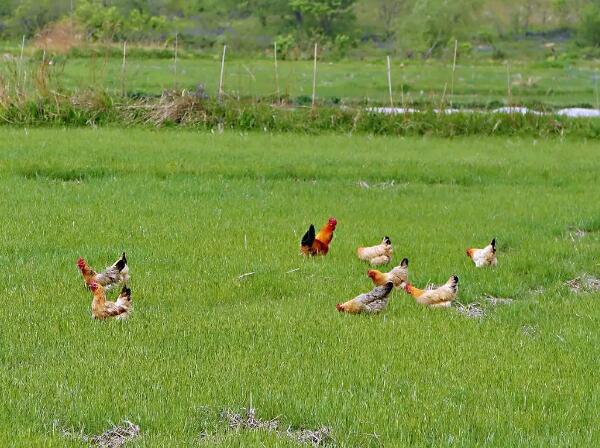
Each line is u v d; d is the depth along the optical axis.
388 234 16.73
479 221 18.12
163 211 17.75
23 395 9.16
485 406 9.35
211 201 18.86
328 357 10.53
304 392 9.47
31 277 13.20
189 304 12.42
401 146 27.88
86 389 9.35
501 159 25.73
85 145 24.80
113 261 14.23
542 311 12.83
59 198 18.39
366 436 8.56
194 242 15.52
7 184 19.56
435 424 8.87
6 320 11.39
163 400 9.17
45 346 10.65
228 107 30.67
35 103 29.31
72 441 8.30
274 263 14.46
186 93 30.95
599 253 16.03
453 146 28.34
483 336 11.58
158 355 10.38
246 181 21.31
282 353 10.59
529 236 17.06
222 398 9.27
